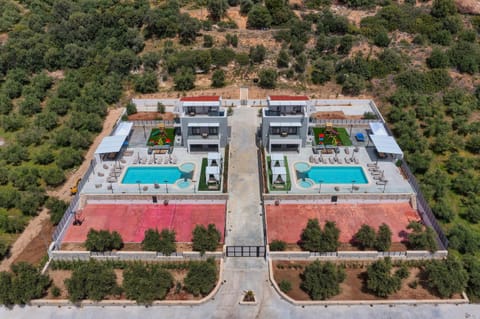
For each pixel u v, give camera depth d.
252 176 71.00
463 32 109.56
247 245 57.12
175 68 103.00
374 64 100.88
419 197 63.59
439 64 99.50
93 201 65.69
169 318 47.97
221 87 98.75
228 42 108.81
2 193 64.00
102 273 49.12
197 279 48.91
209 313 48.50
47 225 61.41
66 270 54.22
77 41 111.31
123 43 110.94
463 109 85.25
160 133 82.19
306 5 125.19
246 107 92.50
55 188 68.44
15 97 95.81
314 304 48.97
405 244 56.72
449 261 50.50
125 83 101.19
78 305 49.41
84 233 59.47
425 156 71.31
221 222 61.47
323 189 66.19
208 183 67.44
